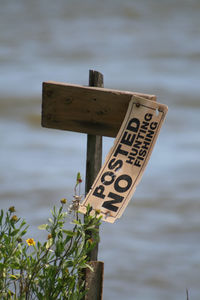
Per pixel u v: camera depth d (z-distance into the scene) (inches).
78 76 3358.8
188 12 5206.7
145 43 4128.9
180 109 2588.6
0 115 2474.2
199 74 3275.1
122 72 3371.1
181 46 4045.3
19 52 3855.8
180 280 1061.8
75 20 4904.0
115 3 5398.6
